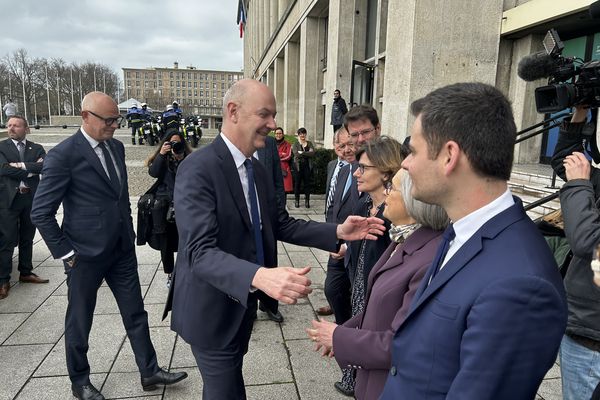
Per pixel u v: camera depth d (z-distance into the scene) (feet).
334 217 9.95
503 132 2.99
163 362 9.78
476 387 2.72
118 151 8.75
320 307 12.78
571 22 19.42
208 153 5.58
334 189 10.59
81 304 8.15
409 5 21.01
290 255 17.79
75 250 7.93
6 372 9.26
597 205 5.10
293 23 62.75
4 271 13.15
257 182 6.10
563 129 5.88
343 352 4.65
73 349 8.17
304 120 55.01
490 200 3.16
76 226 7.98
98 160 8.09
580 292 5.19
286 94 70.90
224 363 5.80
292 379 9.23
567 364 5.46
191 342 5.78
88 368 8.46
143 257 17.20
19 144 14.19
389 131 23.49
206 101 381.81
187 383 9.00
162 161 11.85
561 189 5.10
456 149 3.03
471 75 21.61
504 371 2.68
